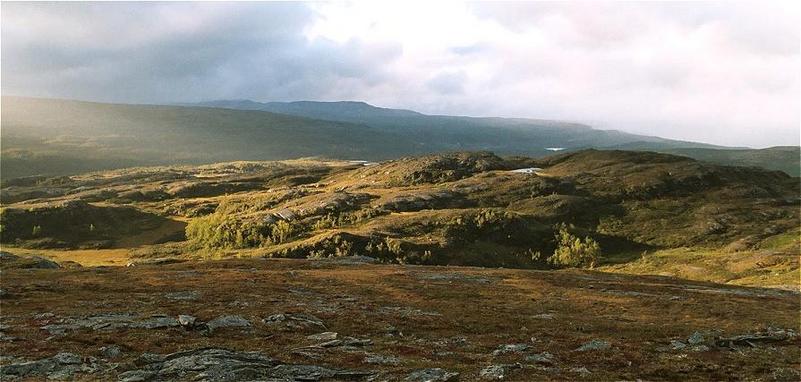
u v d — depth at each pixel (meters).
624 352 45.56
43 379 30.67
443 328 55.12
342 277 89.88
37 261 109.56
